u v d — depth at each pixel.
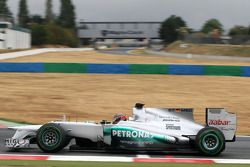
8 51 81.44
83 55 87.88
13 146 15.04
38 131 14.65
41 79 41.00
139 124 14.84
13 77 41.94
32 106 30.59
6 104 30.98
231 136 15.16
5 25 112.44
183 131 14.73
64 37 167.62
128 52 123.00
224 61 76.06
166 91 36.78
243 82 41.22
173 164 13.18
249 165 13.42
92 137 14.78
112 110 30.17
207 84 39.91
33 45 150.25
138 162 13.42
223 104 33.03
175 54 99.56
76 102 32.12
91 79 41.31
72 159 13.73
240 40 114.19
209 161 13.92
